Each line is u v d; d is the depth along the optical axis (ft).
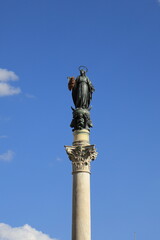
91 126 156.15
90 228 141.59
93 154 149.18
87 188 145.69
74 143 152.05
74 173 147.74
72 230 141.38
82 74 161.89
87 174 147.33
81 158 148.15
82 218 141.08
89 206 144.05
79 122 153.48
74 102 159.94
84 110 155.63
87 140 152.66
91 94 160.76
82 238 138.82
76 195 144.46
